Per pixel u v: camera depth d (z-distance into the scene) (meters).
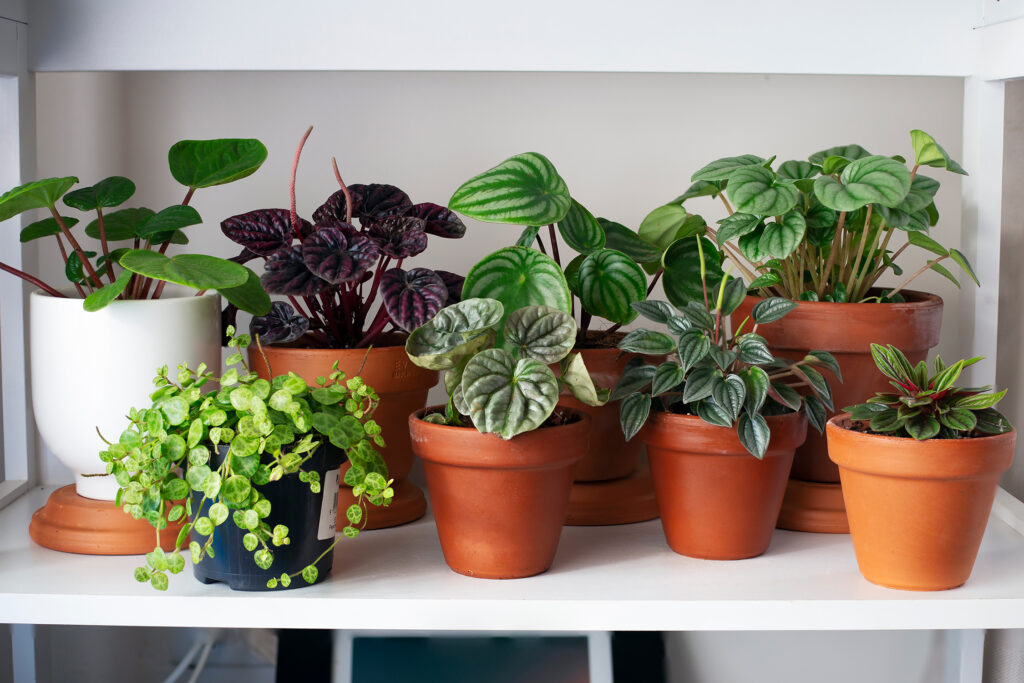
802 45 1.16
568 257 1.39
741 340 0.95
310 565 0.91
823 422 0.98
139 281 1.03
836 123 1.38
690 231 1.18
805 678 1.16
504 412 0.88
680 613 0.89
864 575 0.95
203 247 1.37
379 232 1.03
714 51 1.16
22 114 1.15
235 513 0.87
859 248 1.09
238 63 1.15
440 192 1.38
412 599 0.89
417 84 1.36
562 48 1.15
